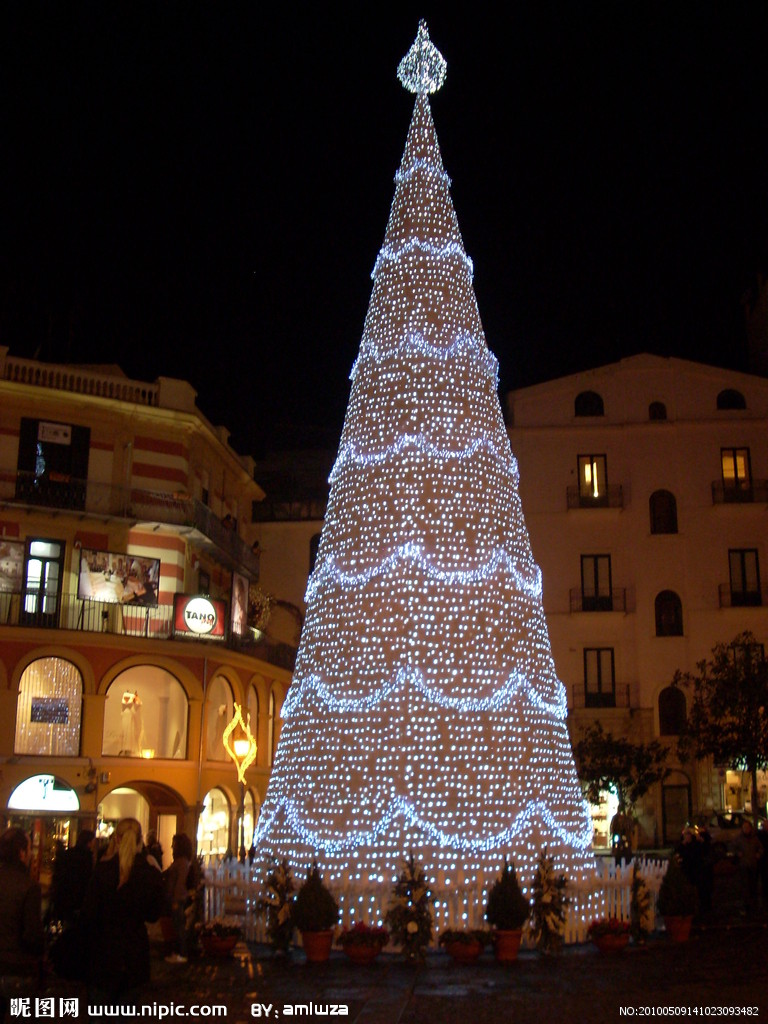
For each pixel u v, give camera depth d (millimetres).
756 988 12094
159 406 31828
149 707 30844
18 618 28609
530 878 14820
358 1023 10484
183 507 31672
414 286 17562
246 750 27906
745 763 34062
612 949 14617
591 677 41406
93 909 8336
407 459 16469
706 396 43219
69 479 30141
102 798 28172
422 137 18625
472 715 15289
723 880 27500
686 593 41656
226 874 16281
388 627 15672
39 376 30422
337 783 15180
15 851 8867
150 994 11883
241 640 33344
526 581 16688
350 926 14375
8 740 27250
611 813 39781
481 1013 10898
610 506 42438
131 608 30375
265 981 12734
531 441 43281
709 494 42344
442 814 14750
